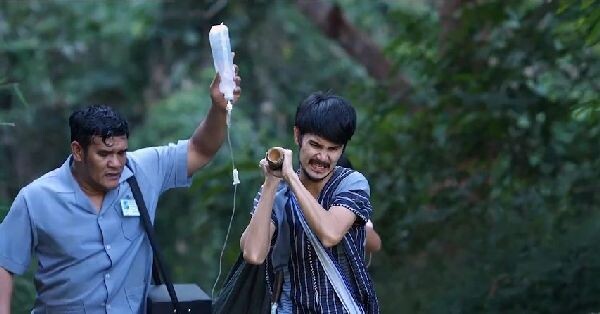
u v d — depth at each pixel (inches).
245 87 1325.0
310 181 353.7
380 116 799.7
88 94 1455.5
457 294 653.9
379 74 1013.8
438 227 746.2
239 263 364.2
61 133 1387.8
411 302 704.4
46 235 366.0
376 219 764.0
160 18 1272.1
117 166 359.9
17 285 577.6
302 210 336.2
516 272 624.7
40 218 365.1
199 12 1222.9
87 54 1437.0
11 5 1168.2
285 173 338.3
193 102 1295.5
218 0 1243.2
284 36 1354.6
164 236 1194.0
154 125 1293.1
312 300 347.9
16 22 1159.0
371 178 781.9
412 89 792.3
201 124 393.7
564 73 725.9
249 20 1256.8
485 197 755.4
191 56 1322.6
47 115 1376.7
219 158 1147.3
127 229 371.6
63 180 367.9
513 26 751.7
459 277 683.4
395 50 836.6
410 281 725.3
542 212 714.2
